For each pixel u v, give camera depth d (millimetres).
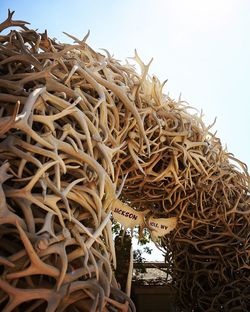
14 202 701
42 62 918
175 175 1435
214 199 1678
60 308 658
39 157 781
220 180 1690
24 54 873
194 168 1531
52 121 785
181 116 1427
